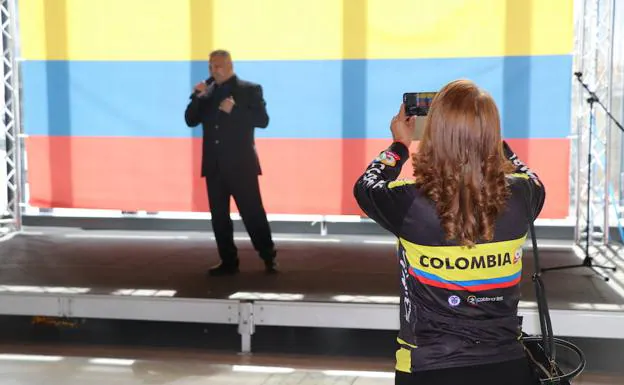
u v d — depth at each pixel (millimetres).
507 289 1668
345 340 4402
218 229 4906
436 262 1648
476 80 5707
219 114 4824
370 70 5855
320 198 6039
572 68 5574
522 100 5656
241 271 5039
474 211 1611
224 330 4574
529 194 1699
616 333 3805
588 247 5203
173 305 4172
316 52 5914
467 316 1644
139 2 6094
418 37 5758
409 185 1691
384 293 4352
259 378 3756
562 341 1872
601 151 5789
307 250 5844
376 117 5895
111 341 4402
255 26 5977
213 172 4855
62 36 6211
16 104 6418
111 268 5137
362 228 6410
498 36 5641
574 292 4324
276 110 6016
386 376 3793
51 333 4566
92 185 6320
